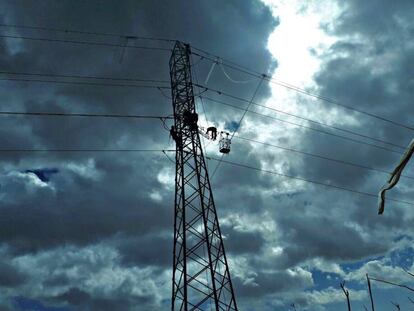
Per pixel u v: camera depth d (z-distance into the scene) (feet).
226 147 114.73
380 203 23.24
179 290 95.86
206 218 104.22
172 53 127.24
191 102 119.03
